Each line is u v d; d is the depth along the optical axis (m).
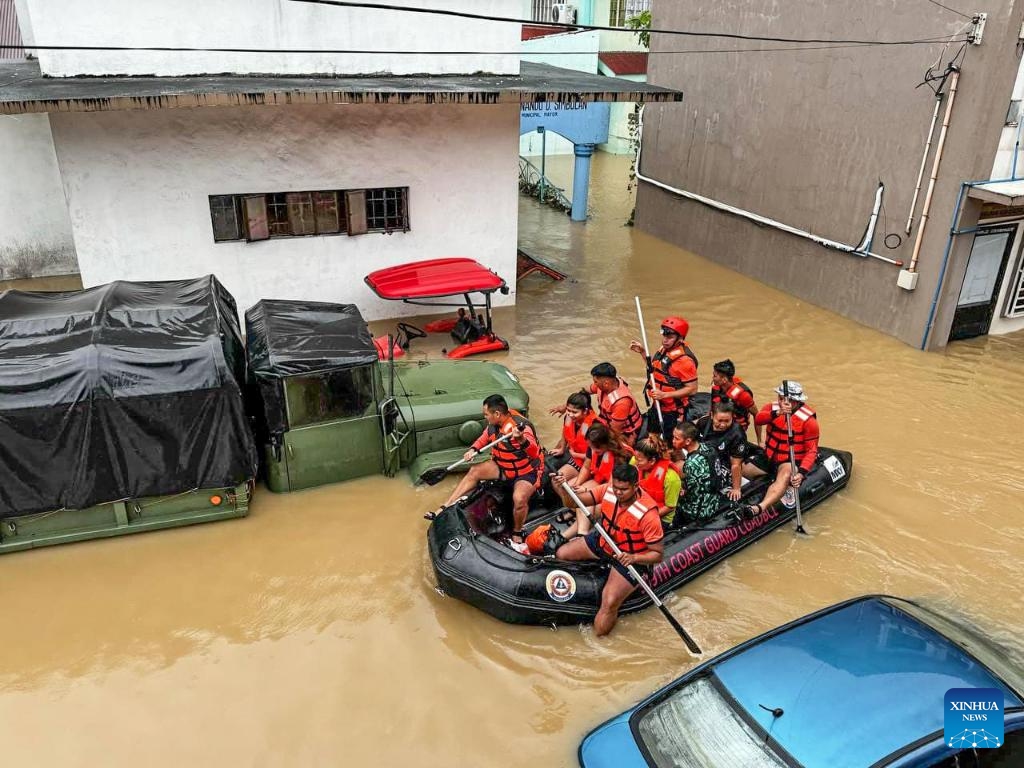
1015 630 6.57
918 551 7.61
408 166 12.28
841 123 12.99
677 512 7.36
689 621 6.72
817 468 8.36
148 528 7.63
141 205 11.12
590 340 12.50
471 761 5.43
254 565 7.29
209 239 11.62
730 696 4.82
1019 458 9.24
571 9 27.44
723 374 8.05
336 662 6.27
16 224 14.55
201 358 7.21
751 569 7.35
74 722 5.72
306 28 11.31
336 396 8.07
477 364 9.64
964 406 10.47
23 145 14.13
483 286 11.43
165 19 10.66
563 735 5.64
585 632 6.60
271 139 11.41
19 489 7.01
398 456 8.48
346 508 8.10
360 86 10.68
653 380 8.73
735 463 7.55
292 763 5.42
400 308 13.09
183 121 10.91
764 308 14.02
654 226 18.80
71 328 7.43
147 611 6.75
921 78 11.51
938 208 11.53
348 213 12.20
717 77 15.84
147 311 7.89
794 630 5.39
